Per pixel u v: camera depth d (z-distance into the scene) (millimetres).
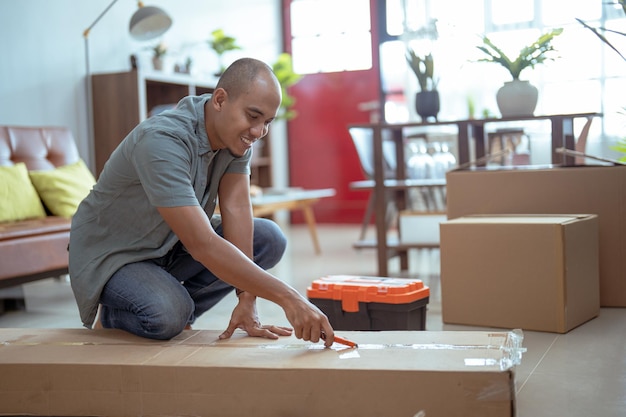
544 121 3453
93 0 4867
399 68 6855
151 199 1637
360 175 7133
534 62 3217
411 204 4039
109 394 1551
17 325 2783
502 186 2773
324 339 1597
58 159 3910
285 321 2584
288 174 7363
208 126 1772
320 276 3818
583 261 2408
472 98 5879
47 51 4484
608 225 2646
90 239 1851
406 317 2133
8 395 1603
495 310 2410
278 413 1467
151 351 1631
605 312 2588
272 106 1695
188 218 1609
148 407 1531
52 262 3094
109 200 1820
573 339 2207
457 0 5961
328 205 7270
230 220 1903
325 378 1438
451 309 2502
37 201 3516
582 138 3201
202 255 1606
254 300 1787
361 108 7016
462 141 3424
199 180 1767
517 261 2354
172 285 1770
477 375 1370
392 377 1408
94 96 4723
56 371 1573
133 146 1704
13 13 4254
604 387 1715
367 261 4387
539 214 2674
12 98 4238
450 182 2859
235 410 1487
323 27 7152
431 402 1393
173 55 5672
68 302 3287
